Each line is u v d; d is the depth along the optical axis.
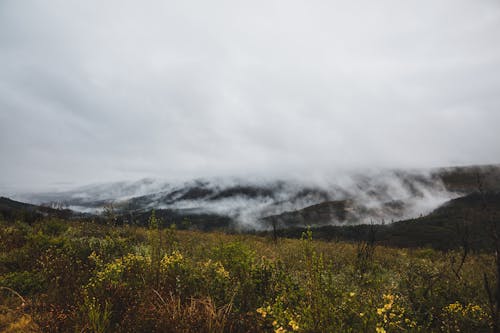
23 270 6.02
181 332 3.57
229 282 4.98
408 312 4.33
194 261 7.07
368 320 3.32
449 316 4.13
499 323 3.40
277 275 5.12
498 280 3.40
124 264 5.52
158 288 4.65
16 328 4.04
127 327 3.69
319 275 3.66
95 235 9.76
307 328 3.24
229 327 3.88
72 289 4.89
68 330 3.76
